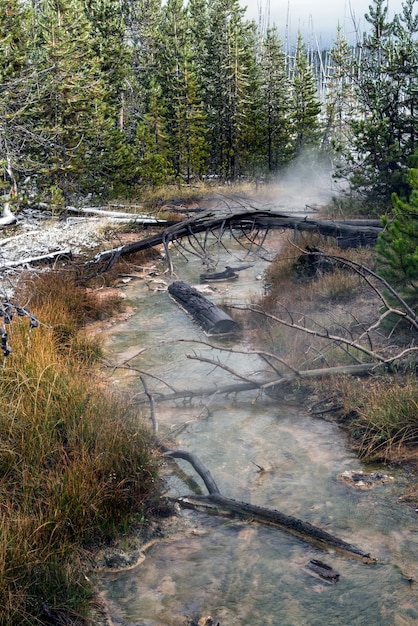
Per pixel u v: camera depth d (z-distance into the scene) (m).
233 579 4.19
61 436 5.50
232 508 5.00
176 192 29.34
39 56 18.50
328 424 6.57
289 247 13.97
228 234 20.42
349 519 4.82
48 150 20.66
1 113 17.09
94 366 8.53
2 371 6.45
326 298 10.23
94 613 3.86
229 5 37.22
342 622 3.73
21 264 13.87
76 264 14.41
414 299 8.02
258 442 6.25
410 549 4.40
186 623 3.77
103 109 23.12
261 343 9.27
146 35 36.47
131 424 5.85
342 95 35.84
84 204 23.72
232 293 12.62
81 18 21.27
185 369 8.45
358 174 14.88
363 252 11.83
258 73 39.03
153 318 11.21
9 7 18.30
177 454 5.78
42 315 9.50
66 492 4.53
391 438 5.88
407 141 14.46
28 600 3.76
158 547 4.59
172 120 36.19
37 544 4.14
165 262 16.20
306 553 4.45
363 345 8.15
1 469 4.98
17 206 19.55
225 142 38.91
